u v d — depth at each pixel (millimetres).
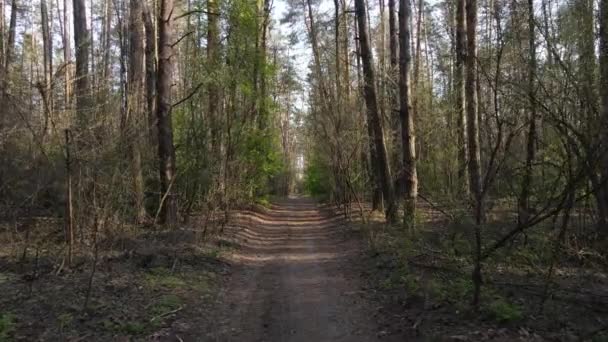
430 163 15242
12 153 10297
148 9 15641
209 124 17094
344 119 20219
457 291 7672
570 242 9547
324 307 8320
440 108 17703
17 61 16609
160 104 14984
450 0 22469
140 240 12312
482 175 12953
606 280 8477
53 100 9742
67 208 9133
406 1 15805
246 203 25312
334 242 16609
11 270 9219
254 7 19891
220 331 7145
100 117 9617
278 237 18656
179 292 8812
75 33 15227
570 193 6758
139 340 6395
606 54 7137
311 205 41656
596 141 6402
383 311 7672
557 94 6848
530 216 8195
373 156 21906
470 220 8016
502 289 7797
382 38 29000
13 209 10062
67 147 8500
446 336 6074
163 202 14875
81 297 7715
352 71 26469
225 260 12352
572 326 6184
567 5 7609
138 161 10961
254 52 20391
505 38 7598
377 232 15188
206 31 18500
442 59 24578
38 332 6355
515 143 8586
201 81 16156
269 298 9086
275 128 28594
